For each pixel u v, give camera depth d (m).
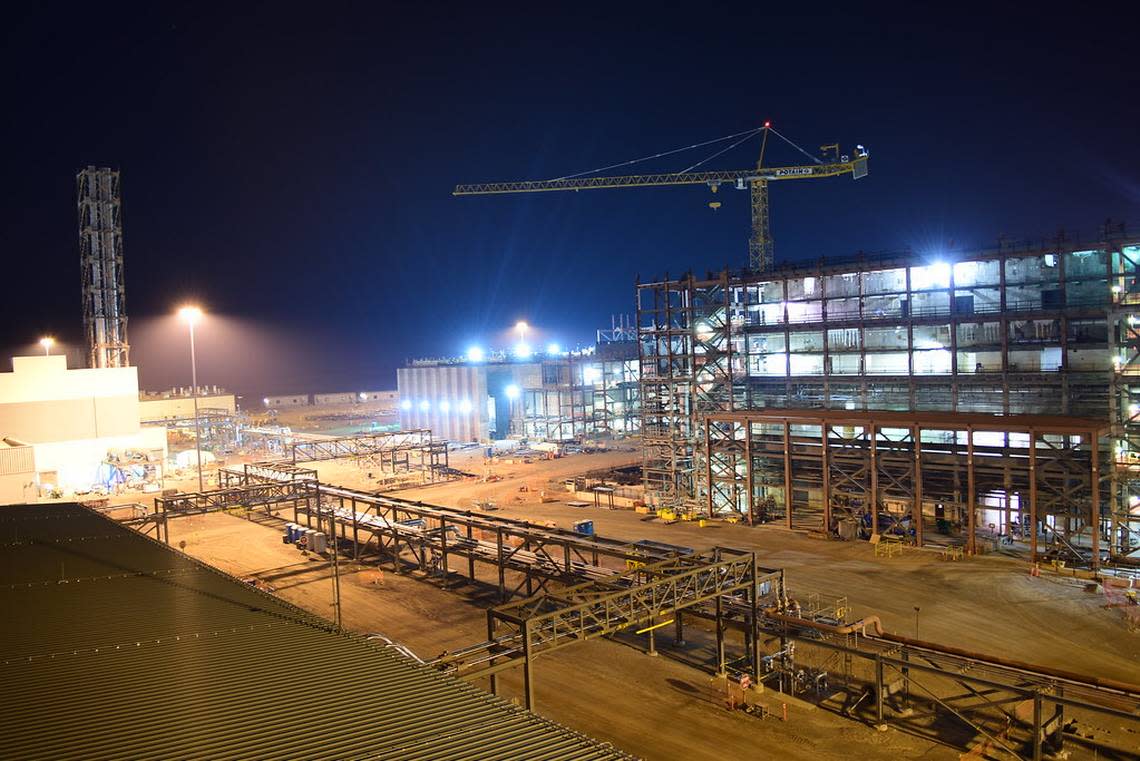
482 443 141.62
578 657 45.09
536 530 55.03
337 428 176.38
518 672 43.03
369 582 60.94
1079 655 42.50
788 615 41.94
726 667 43.09
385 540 74.44
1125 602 50.81
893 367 80.00
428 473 112.94
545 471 110.94
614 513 84.06
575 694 40.06
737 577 41.97
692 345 87.56
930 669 34.75
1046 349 70.81
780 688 40.69
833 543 68.25
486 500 92.44
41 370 109.00
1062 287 68.50
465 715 18.34
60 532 42.12
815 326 83.19
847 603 51.81
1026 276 71.31
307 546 70.88
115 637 23.94
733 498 79.50
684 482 87.31
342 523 70.25
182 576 32.09
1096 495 56.88
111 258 123.50
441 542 60.50
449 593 57.66
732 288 89.50
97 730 17.02
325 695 19.33
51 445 109.00
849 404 82.06
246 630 24.70
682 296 89.44
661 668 43.28
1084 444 62.97
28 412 107.94
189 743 16.41
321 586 60.09
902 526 68.69
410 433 115.31
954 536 68.69
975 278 74.31
